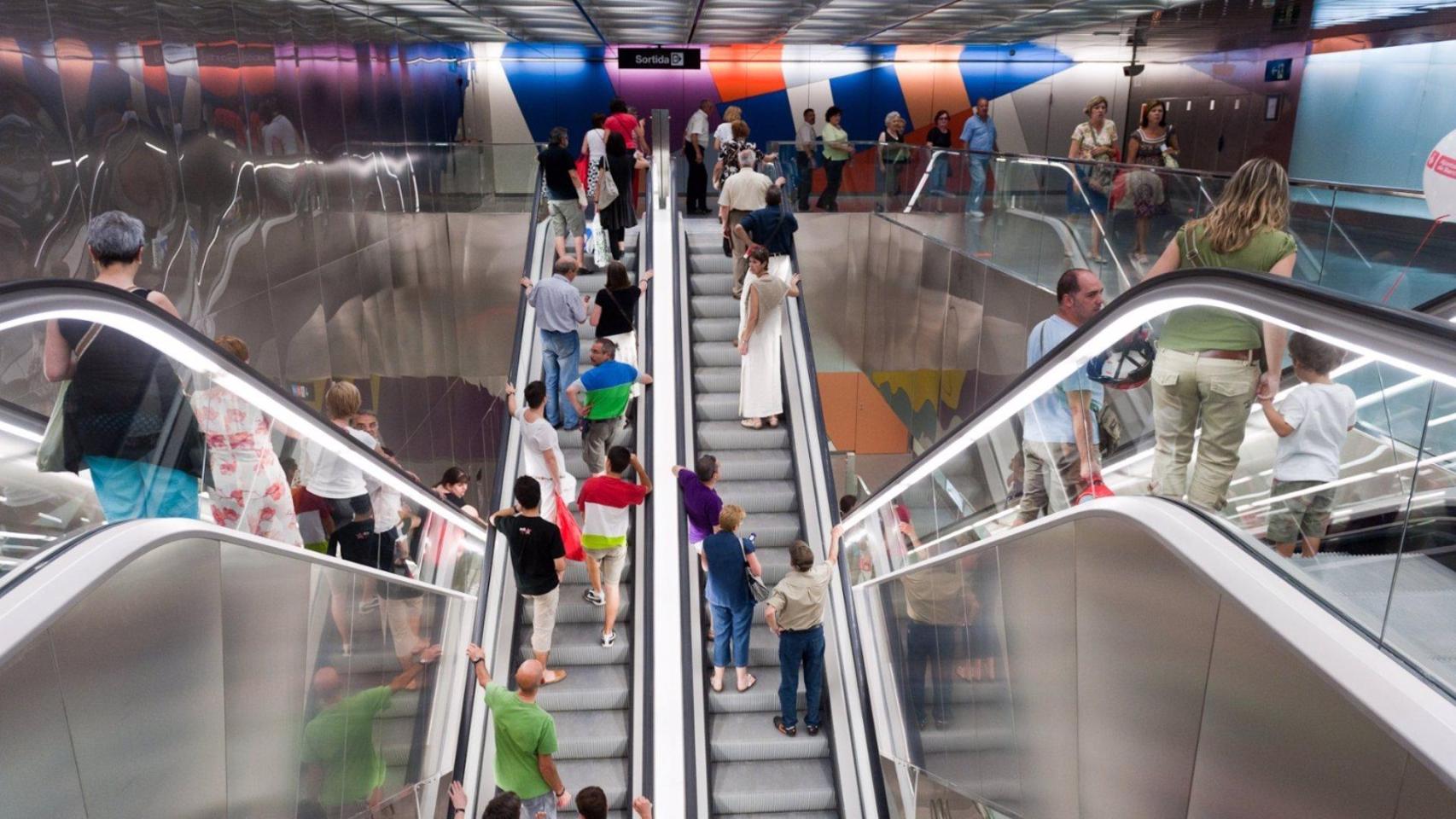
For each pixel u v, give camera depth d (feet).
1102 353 12.32
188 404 11.39
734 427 29.76
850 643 23.70
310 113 29.14
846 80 60.54
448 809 18.52
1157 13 44.96
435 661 18.47
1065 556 10.27
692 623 23.86
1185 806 7.59
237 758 8.89
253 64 25.31
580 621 24.35
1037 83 60.85
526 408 23.32
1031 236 31.96
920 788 17.76
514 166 45.73
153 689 7.44
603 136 37.14
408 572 18.34
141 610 7.39
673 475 25.27
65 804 6.18
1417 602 6.37
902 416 45.68
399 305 37.55
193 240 21.70
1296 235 22.09
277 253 26.40
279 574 10.37
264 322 25.41
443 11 38.68
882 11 40.73
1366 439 7.41
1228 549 7.47
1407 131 38.29
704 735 21.89
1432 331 6.02
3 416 8.45
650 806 18.34
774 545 27.02
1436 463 6.53
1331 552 7.43
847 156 48.06
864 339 50.83
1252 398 9.11
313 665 11.24
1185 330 10.30
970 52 60.18
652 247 33.86
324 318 29.66
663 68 57.57
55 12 17.04
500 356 49.34
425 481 39.93
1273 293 7.61
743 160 38.75
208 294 22.41
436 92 45.19
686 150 43.16
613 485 22.59
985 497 17.10
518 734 16.83
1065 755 10.11
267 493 13.25
